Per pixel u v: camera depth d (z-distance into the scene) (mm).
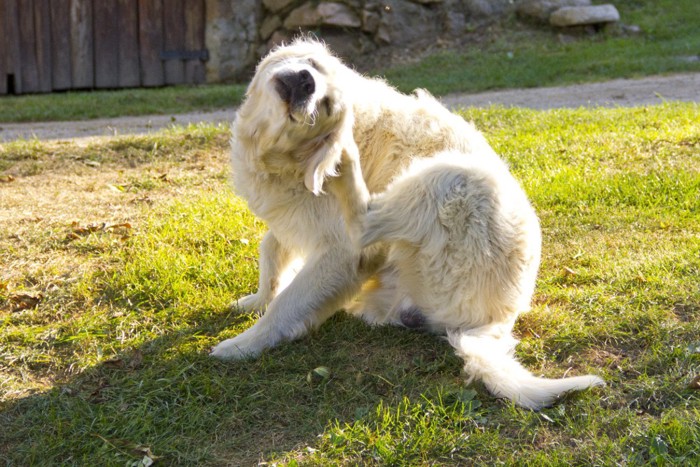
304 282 4109
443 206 3979
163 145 8328
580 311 4473
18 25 14820
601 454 3242
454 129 4512
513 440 3371
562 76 14102
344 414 3596
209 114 12586
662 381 3711
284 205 4129
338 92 3791
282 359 3992
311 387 3781
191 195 6723
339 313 4504
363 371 3910
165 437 3443
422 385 3791
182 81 16312
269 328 4090
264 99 3846
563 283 4895
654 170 6711
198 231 5664
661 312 4324
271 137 3865
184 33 16141
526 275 4125
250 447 3383
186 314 4531
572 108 11047
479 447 3324
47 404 3631
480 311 4082
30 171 7496
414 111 4512
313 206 4086
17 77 14984
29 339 4180
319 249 4145
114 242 5465
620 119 9000
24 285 4828
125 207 6371
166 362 3982
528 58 15250
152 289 4754
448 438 3352
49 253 5301
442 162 4082
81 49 15367
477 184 4027
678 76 13516
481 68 14758
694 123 8391
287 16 16422
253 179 4141
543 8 16688
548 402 3582
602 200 6258
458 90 13570
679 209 5926
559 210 6137
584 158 7398
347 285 4145
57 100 13516
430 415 3518
